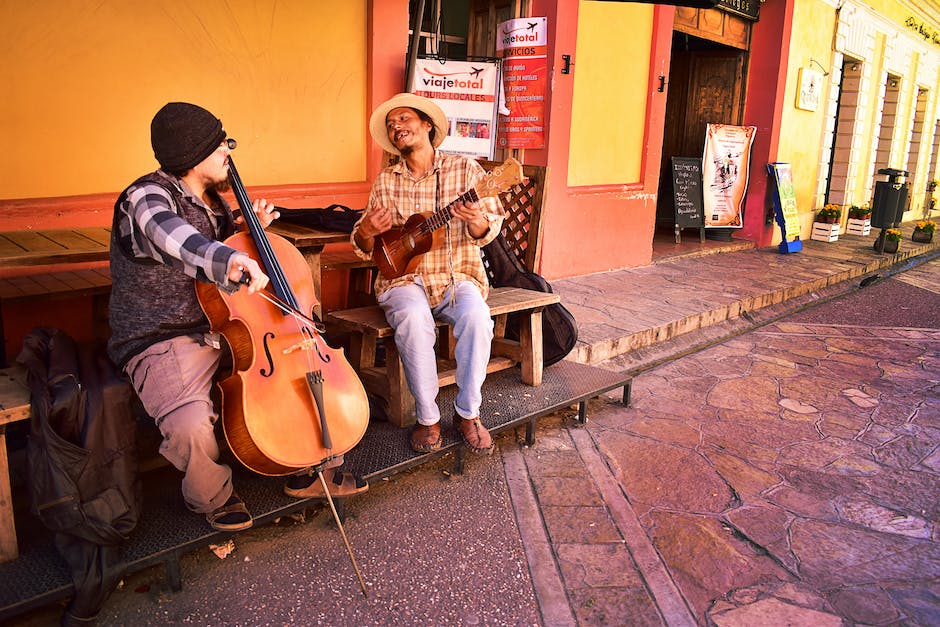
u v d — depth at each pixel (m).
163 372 2.28
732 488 3.30
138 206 2.15
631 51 7.07
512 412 3.49
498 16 6.20
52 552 2.27
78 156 3.46
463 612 2.37
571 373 4.11
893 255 9.97
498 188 2.88
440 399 3.63
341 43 4.34
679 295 6.52
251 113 4.04
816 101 10.51
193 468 2.30
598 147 7.01
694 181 9.23
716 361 5.29
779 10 9.27
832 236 11.01
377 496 3.06
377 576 2.53
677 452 3.66
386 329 3.08
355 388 2.48
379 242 3.20
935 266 10.27
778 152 9.92
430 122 3.26
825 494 3.28
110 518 2.16
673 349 5.47
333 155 4.45
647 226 7.76
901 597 2.53
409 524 2.87
